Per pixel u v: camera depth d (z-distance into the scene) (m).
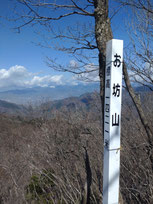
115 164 0.99
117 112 0.98
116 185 0.99
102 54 1.11
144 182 1.37
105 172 1.01
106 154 1.00
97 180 1.51
